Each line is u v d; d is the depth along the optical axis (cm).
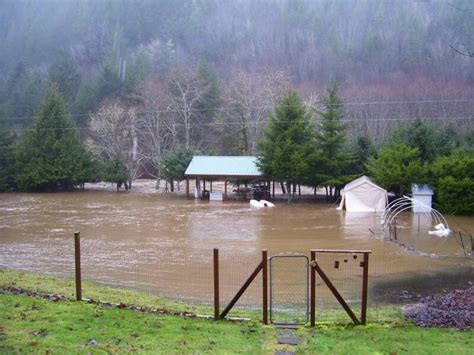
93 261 1599
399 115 6175
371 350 700
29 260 1617
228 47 8262
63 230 2322
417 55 6569
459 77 6091
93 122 5538
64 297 992
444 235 2233
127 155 5494
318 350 705
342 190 3656
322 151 3884
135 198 4206
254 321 873
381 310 1038
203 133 6144
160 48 8300
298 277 1368
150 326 796
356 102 6425
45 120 5003
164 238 2092
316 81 7212
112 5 9319
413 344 729
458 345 723
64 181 5000
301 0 8494
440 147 3603
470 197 2972
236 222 2652
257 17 8650
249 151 5609
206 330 791
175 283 1306
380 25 7338
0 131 5116
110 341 709
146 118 5762
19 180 4916
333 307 1074
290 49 7856
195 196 4181
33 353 636
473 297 1144
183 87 6038
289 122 3884
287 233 2253
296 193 4825
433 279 1379
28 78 7875
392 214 2842
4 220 2709
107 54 8250
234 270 1459
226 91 6116
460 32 4381
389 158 3331
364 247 1888
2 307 861
